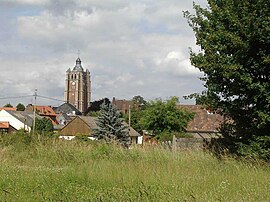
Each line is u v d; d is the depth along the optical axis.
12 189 10.27
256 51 15.52
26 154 20.17
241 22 15.56
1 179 11.88
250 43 15.32
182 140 22.62
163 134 42.84
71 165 16.48
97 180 12.04
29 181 11.62
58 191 10.16
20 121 84.19
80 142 21.62
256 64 15.53
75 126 66.69
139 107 73.56
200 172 13.52
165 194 9.34
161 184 10.92
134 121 66.12
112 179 12.16
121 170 13.43
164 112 44.56
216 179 11.83
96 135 45.69
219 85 16.48
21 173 13.01
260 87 15.31
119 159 18.12
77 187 10.50
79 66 161.88
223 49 15.92
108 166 14.48
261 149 15.84
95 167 14.20
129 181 11.68
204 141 18.80
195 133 52.44
